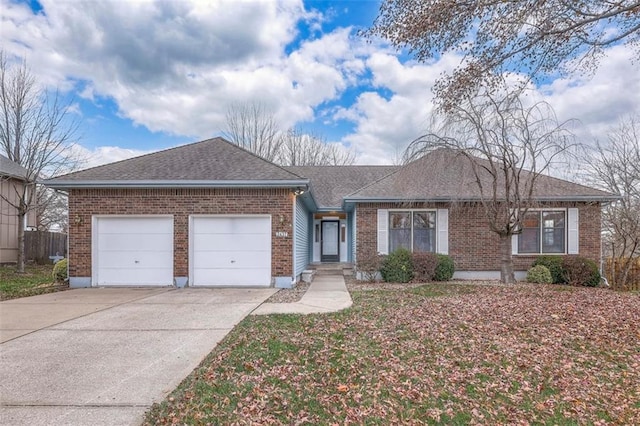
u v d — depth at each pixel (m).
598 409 3.57
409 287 10.74
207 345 5.25
